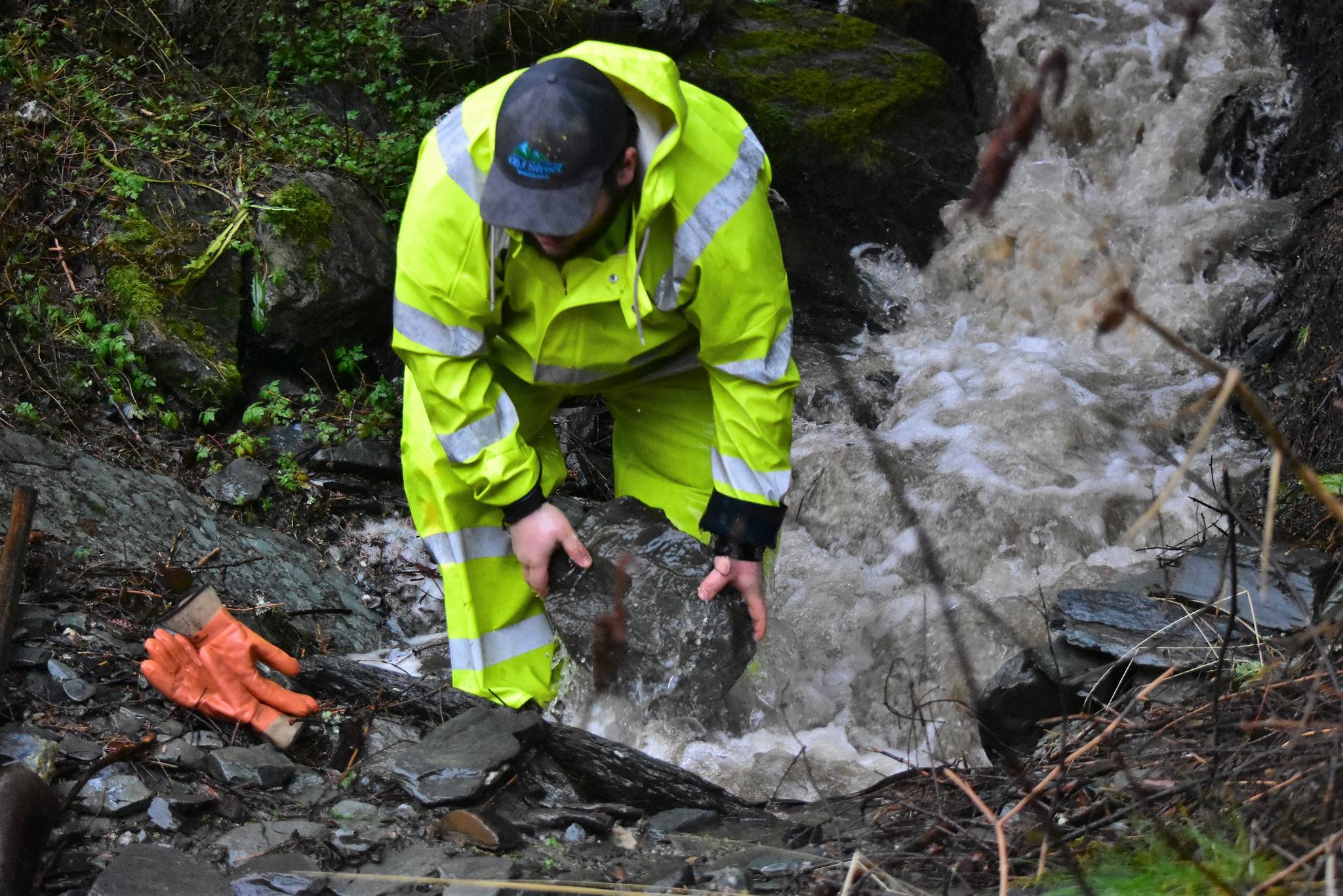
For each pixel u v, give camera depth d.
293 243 5.52
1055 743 3.05
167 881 2.52
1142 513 5.51
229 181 5.66
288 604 4.49
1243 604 3.64
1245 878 2.06
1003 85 8.52
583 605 3.56
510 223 2.81
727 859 2.75
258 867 2.64
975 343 7.03
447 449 3.36
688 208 3.01
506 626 3.77
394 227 6.07
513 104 2.83
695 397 3.80
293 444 5.25
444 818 2.91
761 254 3.11
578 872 2.70
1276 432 1.70
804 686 4.51
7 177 5.25
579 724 3.80
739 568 3.48
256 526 4.88
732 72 7.31
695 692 3.66
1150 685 2.87
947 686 4.43
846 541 5.66
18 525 3.07
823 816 3.12
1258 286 6.90
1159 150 7.98
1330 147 7.25
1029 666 3.68
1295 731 2.44
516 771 3.21
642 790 3.36
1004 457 5.87
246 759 3.07
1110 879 2.20
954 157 7.70
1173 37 8.47
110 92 5.86
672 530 3.72
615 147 2.84
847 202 7.43
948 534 5.45
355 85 6.68
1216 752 2.46
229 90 6.29
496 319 3.26
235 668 3.33
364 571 5.04
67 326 4.97
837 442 6.18
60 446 4.46
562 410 6.03
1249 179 7.82
